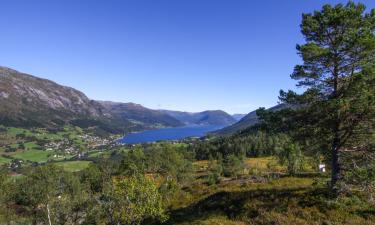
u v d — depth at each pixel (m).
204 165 113.25
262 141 136.88
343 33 23.67
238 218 23.17
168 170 82.50
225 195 29.95
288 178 37.84
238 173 74.81
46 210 50.59
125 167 83.69
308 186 29.39
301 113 24.19
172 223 27.61
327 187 26.36
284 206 23.30
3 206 58.84
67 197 51.97
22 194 61.25
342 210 21.81
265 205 24.08
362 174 22.47
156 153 97.25
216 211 25.98
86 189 72.88
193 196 36.41
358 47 22.48
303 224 20.25
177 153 96.94
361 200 23.89
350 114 22.11
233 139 161.38
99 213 41.38
